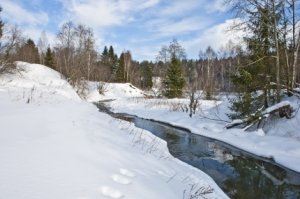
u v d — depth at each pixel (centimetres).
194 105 2091
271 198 737
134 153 698
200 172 855
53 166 438
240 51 1648
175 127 1834
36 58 5838
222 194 697
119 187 431
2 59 2177
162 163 750
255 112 1491
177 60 3628
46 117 773
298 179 895
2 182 355
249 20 1498
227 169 967
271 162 1068
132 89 5234
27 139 542
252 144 1270
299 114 1389
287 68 1523
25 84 2062
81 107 1239
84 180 416
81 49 3894
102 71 5344
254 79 1564
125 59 6638
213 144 1341
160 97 3812
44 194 350
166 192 502
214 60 5716
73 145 563
